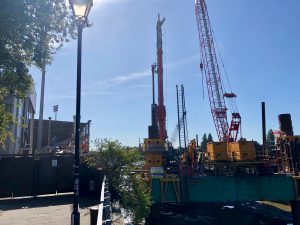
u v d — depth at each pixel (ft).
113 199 68.95
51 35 40.70
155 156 166.09
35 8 35.88
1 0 30.78
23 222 48.29
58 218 51.83
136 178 72.43
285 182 161.89
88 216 51.62
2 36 33.50
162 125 210.38
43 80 127.13
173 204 209.97
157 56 220.23
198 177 157.99
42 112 125.70
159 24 222.28
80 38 31.35
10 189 87.45
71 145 143.33
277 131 192.54
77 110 29.94
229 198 157.07
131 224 66.85
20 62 38.58
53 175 92.84
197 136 211.20
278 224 159.12
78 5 30.55
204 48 249.75
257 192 159.43
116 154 74.95
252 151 172.65
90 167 86.58
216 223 157.48
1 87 40.83
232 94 243.19
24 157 90.58
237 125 222.69
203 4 252.01
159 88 215.51
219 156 172.86
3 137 46.09
